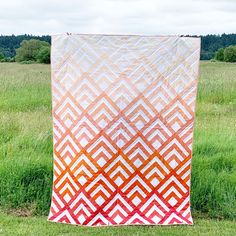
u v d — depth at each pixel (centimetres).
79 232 554
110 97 564
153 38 563
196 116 1255
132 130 570
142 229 566
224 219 619
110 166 571
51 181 662
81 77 566
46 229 564
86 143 569
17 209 635
